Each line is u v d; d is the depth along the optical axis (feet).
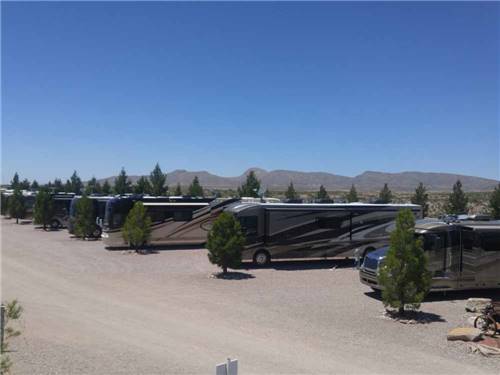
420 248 47.26
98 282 64.95
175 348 36.22
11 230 144.97
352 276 72.23
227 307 50.57
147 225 97.40
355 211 84.99
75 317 45.62
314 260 89.20
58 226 149.79
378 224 85.97
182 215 104.32
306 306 51.52
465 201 142.92
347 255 84.48
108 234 100.63
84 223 119.24
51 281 65.41
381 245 85.81
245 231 80.74
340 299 55.36
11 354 33.24
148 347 36.32
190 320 44.91
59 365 31.37
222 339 38.83
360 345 37.99
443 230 57.67
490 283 58.95
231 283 65.10
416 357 35.27
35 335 38.68
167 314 47.19
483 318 43.06
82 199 120.57
